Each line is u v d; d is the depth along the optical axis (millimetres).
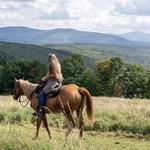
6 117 20688
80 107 13930
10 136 12414
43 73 95438
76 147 11172
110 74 90438
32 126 19531
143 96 89812
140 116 20297
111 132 18641
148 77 90500
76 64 92312
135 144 15953
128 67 92438
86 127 19219
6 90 91750
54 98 13773
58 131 17875
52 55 13906
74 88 13922
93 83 91375
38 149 11523
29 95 14648
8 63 95062
